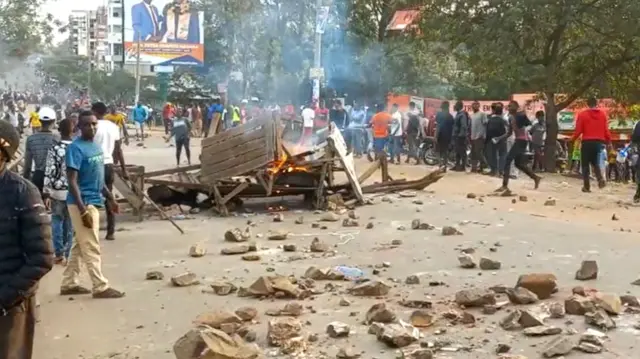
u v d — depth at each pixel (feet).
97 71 299.17
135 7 183.11
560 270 27.58
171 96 194.90
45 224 13.34
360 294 24.23
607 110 87.35
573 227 37.37
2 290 13.02
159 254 32.17
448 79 134.10
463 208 44.45
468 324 20.79
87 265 24.89
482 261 27.96
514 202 47.80
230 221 41.06
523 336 19.65
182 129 72.18
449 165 74.13
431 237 34.83
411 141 76.69
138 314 22.81
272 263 29.81
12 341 13.32
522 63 74.69
